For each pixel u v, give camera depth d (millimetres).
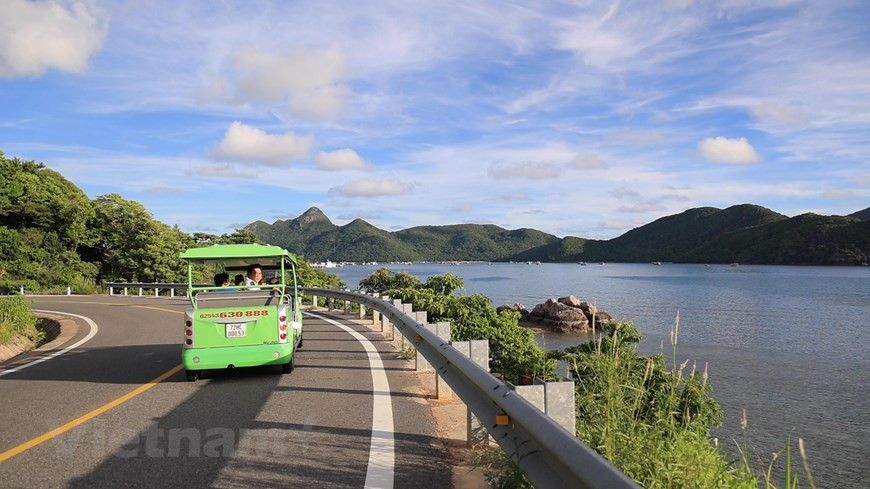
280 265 10398
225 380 8930
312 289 25000
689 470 3980
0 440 5730
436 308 16578
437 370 6652
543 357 12383
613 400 4727
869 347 36344
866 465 14109
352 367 9953
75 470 4762
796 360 31406
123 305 30766
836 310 62750
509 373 13008
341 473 4625
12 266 55812
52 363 11289
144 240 63531
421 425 6137
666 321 51531
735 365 29766
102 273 66562
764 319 53844
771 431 17203
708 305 68750
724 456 4863
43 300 37094
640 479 3938
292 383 8562
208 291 9016
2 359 12992
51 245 62344
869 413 19625
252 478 4516
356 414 6641
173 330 17625
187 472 4676
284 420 6379
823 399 21953
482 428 5328
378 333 15219
